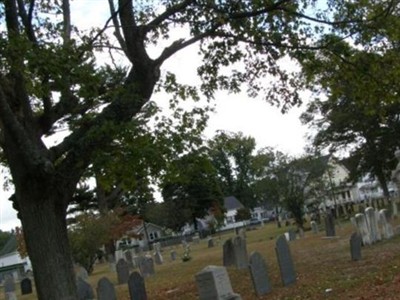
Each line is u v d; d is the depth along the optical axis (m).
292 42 13.98
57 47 9.96
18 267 73.62
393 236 22.12
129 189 13.16
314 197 50.81
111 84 12.59
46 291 10.43
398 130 52.41
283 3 13.08
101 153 10.98
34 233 10.48
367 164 54.62
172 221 83.25
